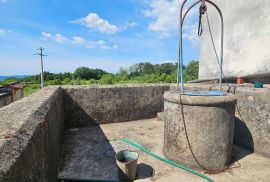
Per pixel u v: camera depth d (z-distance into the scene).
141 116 7.33
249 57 6.29
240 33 6.52
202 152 3.85
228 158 4.04
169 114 4.15
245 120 4.75
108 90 6.74
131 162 3.41
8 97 20.53
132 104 7.14
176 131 4.02
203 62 7.97
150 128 6.32
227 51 7.00
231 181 3.51
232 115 4.01
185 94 4.04
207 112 3.76
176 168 3.92
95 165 4.01
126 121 7.08
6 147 1.42
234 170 3.86
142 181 3.49
